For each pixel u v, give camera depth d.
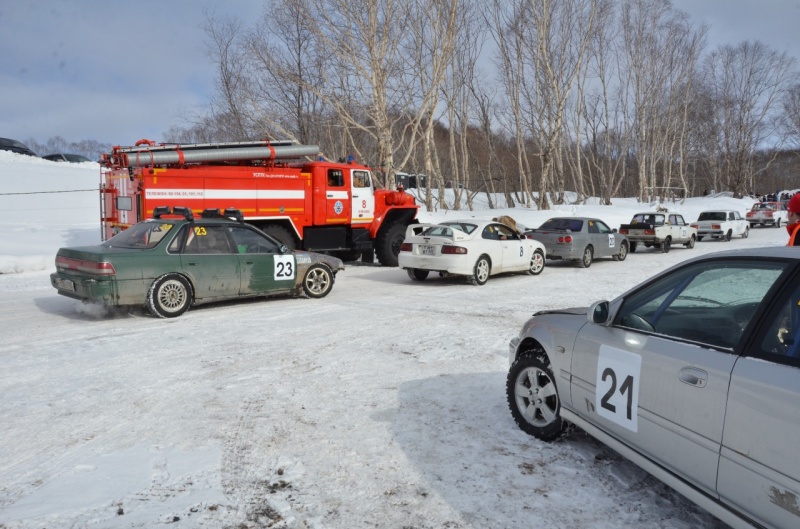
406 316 9.05
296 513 3.26
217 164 13.16
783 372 2.47
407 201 16.47
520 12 38.22
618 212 36.12
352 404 5.05
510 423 4.62
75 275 8.36
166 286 8.56
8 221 19.92
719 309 3.02
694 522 3.21
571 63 40.31
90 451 4.06
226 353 6.72
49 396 5.20
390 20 23.69
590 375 3.71
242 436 4.34
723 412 2.67
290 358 6.54
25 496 3.42
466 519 3.22
